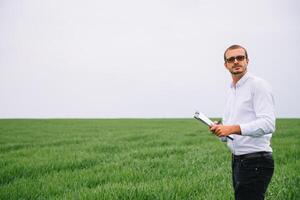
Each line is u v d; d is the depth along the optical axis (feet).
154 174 34.19
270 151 16.96
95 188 28.81
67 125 151.43
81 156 47.88
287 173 33.50
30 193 28.02
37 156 48.55
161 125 151.53
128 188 27.07
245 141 16.67
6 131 108.78
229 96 17.83
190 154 48.29
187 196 26.58
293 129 103.19
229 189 27.71
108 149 57.16
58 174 35.50
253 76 16.72
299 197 25.96
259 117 15.88
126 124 164.04
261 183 16.66
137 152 50.47
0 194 27.78
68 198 25.96
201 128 123.03
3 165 41.29
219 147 57.62
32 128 126.41
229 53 17.08
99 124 163.43
